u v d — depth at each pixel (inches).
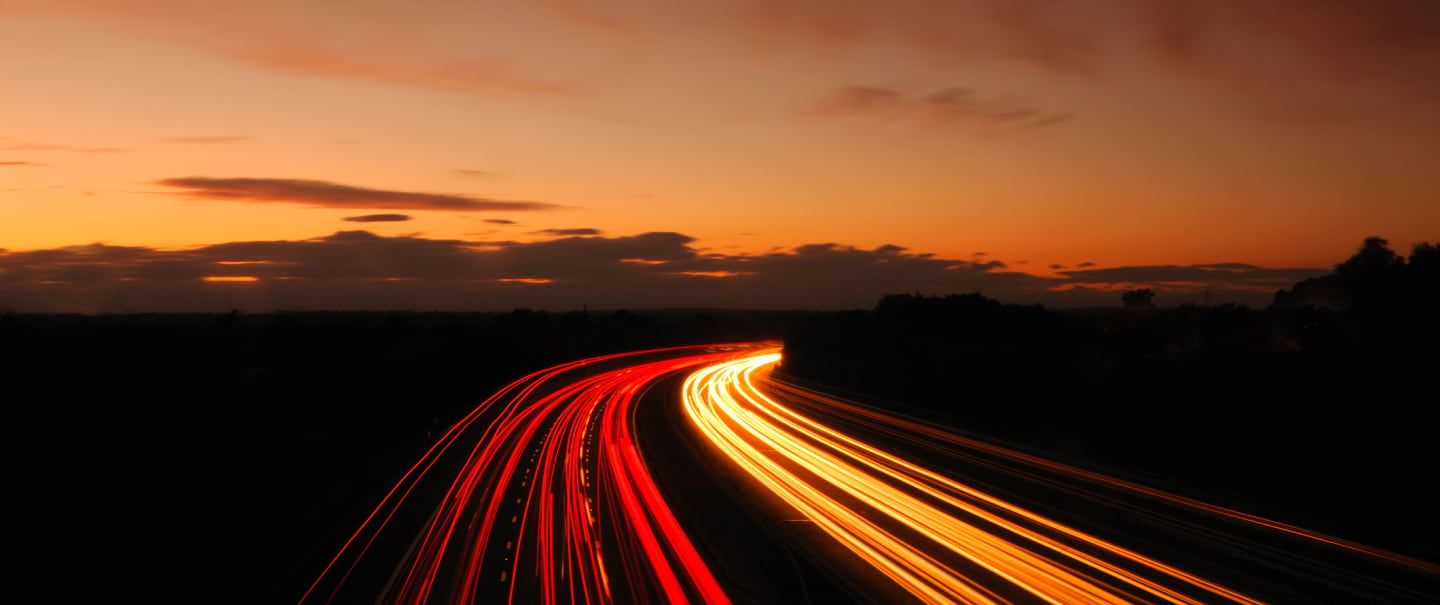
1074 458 1584.6
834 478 1464.1
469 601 817.5
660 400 2805.1
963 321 3427.7
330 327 3110.2
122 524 979.3
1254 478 1259.8
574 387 3238.2
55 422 1118.4
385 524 1158.3
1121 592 813.2
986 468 1507.1
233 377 1776.6
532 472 1542.8
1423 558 903.7
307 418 1771.7
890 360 2962.6
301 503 1284.4
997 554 957.8
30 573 820.0
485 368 3412.9
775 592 838.5
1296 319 1681.8
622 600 815.1
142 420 1263.5
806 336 4242.1
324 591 862.5
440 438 1994.3
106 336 1622.8
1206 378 1528.1
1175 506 1163.3
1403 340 1307.8
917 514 1170.6
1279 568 880.9
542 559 964.0
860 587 845.8
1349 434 1171.9
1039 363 2241.6
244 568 954.1
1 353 1305.4
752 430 2111.2
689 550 999.0
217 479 1230.3
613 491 1359.5
